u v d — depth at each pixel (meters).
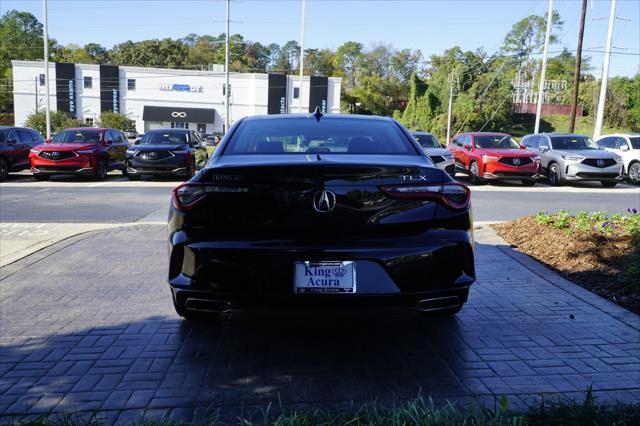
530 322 4.64
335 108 80.12
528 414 2.98
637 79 77.25
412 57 125.38
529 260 6.73
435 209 3.58
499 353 4.00
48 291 5.59
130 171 17.75
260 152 4.12
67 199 13.11
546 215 8.38
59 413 3.14
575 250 6.67
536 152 17.89
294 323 4.66
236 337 4.35
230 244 3.48
